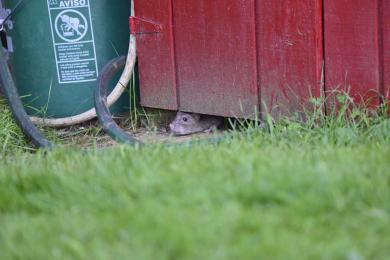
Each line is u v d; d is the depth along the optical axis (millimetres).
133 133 16672
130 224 8781
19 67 17031
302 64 14219
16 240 8922
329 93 14031
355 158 10391
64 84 16906
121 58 16531
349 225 8562
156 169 10219
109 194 9703
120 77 16828
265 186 9164
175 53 15992
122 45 17031
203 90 15734
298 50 14234
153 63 16344
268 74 14750
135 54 16484
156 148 11742
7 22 16984
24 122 15586
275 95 14734
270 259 7898
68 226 8906
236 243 8242
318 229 8516
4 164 12453
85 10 16688
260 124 14930
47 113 17047
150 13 16125
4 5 17031
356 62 13688
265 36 14641
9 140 15789
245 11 14812
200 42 15570
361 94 13719
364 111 13625
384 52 13398
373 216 8648
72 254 8445
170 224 8531
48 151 12773
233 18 15008
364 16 13461
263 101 14867
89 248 8492
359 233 8375
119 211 9164
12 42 17031
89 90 16969
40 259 8438
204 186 9430
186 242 8203
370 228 8469
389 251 8094
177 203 9094
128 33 17047
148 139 15094
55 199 9836
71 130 17016
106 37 16859
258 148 11633
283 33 14383
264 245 8086
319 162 10094
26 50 16906
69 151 12469
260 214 8758
